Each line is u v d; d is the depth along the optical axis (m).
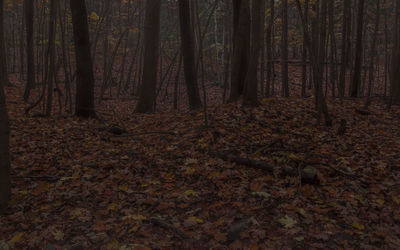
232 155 5.43
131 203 4.00
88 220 3.55
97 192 4.35
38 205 3.96
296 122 7.79
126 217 3.53
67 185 4.58
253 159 5.23
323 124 7.60
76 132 7.88
